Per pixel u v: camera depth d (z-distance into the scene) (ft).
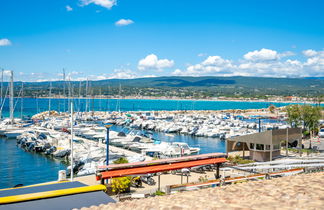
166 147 178.70
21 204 27.20
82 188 30.68
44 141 187.11
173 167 79.10
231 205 22.04
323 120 298.56
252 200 23.31
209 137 262.67
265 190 27.40
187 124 311.68
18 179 123.24
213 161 88.28
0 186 113.19
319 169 69.97
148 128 309.83
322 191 23.49
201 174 107.45
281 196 23.26
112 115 417.69
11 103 282.36
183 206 24.13
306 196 21.95
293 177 36.19
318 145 180.24
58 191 29.63
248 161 118.01
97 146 175.32
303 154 144.05
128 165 76.28
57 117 356.38
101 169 73.05
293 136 127.44
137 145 190.60
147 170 75.51
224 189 32.17
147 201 29.19
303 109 195.42
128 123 336.08
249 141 122.83
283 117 404.77
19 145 197.36
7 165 147.13
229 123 329.31
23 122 309.83
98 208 26.16
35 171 136.15
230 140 127.34
